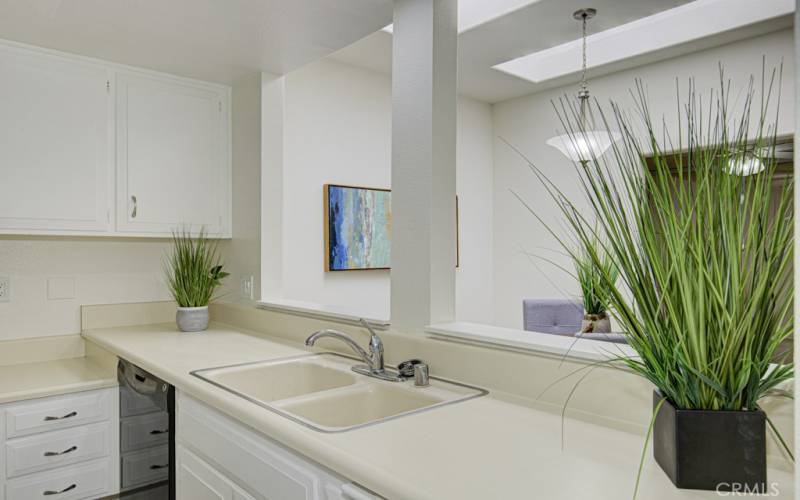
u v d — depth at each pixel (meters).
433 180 1.69
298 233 3.25
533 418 1.27
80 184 2.30
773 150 0.81
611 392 1.25
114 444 2.19
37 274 2.46
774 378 0.87
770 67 3.08
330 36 2.14
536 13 2.78
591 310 2.26
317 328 2.13
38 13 1.92
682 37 3.22
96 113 2.35
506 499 0.86
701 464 0.88
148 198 2.49
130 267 2.71
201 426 1.56
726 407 0.89
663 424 0.95
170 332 2.50
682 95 3.45
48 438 2.04
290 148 3.22
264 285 2.56
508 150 4.50
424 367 1.56
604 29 2.97
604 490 0.89
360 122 3.61
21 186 2.16
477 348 1.54
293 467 1.19
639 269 0.91
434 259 1.70
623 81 3.75
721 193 0.84
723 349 0.85
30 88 2.19
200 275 2.57
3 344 2.36
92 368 2.36
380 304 3.69
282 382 1.88
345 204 3.46
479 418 1.27
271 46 2.24
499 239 4.57
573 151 2.61
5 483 1.95
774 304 0.85
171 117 2.57
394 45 1.82
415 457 1.03
